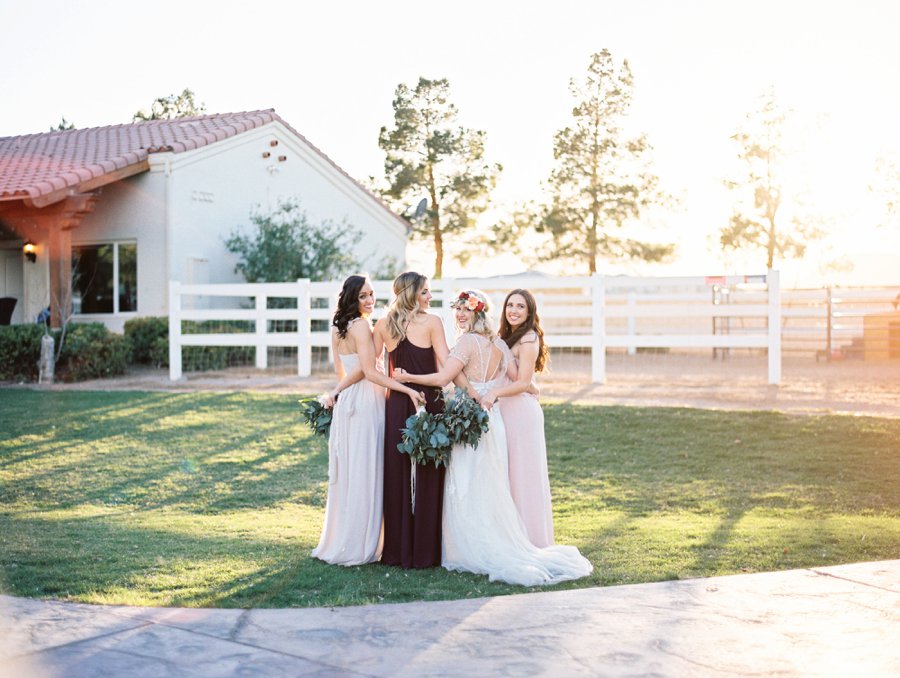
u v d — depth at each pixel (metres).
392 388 6.31
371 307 6.49
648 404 12.99
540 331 6.62
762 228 28.59
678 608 5.07
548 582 5.77
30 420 12.67
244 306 22.16
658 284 15.38
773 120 28.05
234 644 4.50
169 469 10.29
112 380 16.62
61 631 4.64
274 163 23.27
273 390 14.88
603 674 4.09
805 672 4.10
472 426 6.04
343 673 4.12
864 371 17.80
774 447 10.65
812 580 5.65
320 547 6.50
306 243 22.09
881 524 7.63
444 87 31.61
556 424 11.93
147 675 4.05
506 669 4.16
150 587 5.57
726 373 17.53
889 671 4.11
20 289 22.19
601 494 9.12
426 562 6.25
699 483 9.41
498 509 6.14
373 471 6.38
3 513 8.47
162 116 40.41
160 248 20.39
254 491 9.42
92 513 8.50
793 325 23.53
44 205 17.55
